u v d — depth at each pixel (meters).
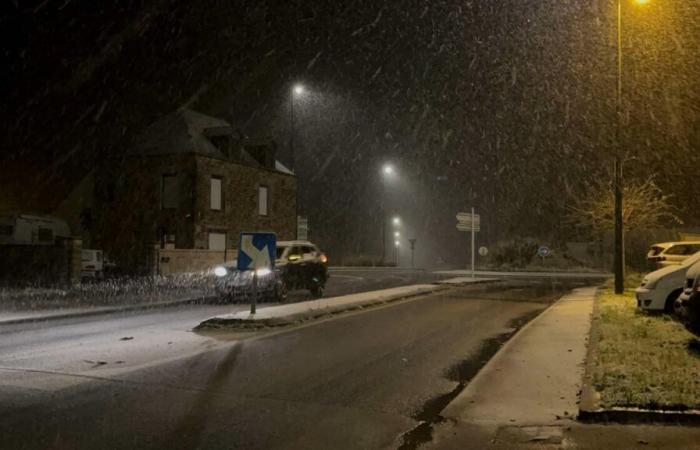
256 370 9.65
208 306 19.56
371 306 19.08
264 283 20.08
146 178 37.44
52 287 26.23
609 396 7.24
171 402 7.71
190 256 33.12
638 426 6.64
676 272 13.95
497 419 7.12
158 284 27.80
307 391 8.38
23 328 14.58
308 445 6.26
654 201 33.44
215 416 7.16
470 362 10.39
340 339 12.66
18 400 7.74
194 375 9.25
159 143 38.09
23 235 35.62
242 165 39.50
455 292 25.08
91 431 6.55
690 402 6.89
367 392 8.37
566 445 6.14
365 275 40.75
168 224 36.56
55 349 11.44
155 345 11.85
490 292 25.16
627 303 17.06
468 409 7.53
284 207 43.22
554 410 7.34
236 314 15.10
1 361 10.27
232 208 38.59
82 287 26.25
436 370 9.76
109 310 18.48
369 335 13.22
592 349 10.13
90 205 40.66
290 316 14.96
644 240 37.31
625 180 31.72
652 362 8.91
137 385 8.59
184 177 36.28
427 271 47.47
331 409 7.55
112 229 38.22
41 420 6.92
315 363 10.23
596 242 49.00
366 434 6.65
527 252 51.12
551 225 58.69
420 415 7.38
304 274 21.95
